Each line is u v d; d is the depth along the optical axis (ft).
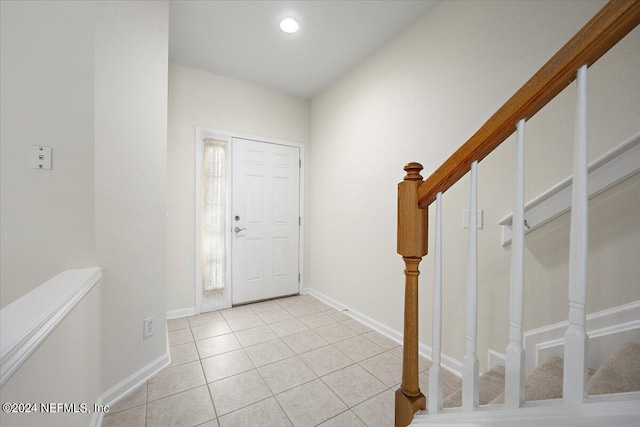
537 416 2.07
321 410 4.53
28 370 2.06
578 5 4.07
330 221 9.90
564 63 1.93
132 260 5.07
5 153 4.09
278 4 6.14
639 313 3.51
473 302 2.62
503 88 4.93
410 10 6.30
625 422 1.72
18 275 4.15
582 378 1.95
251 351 6.46
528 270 4.59
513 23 4.79
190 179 8.71
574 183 1.94
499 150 4.94
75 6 4.40
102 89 4.60
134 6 5.10
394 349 6.60
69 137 4.36
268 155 10.27
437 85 6.11
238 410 4.50
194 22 6.72
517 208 2.22
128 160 5.00
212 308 9.16
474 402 2.61
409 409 3.05
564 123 4.20
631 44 3.63
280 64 8.62
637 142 3.50
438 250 2.95
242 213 9.73
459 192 5.60
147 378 5.30
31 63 4.20
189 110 8.71
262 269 10.19
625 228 3.66
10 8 4.12
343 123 9.25
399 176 7.09
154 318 5.53
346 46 7.68
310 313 8.98
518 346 2.28
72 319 3.11
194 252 8.80
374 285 7.90
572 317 1.99
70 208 4.37
